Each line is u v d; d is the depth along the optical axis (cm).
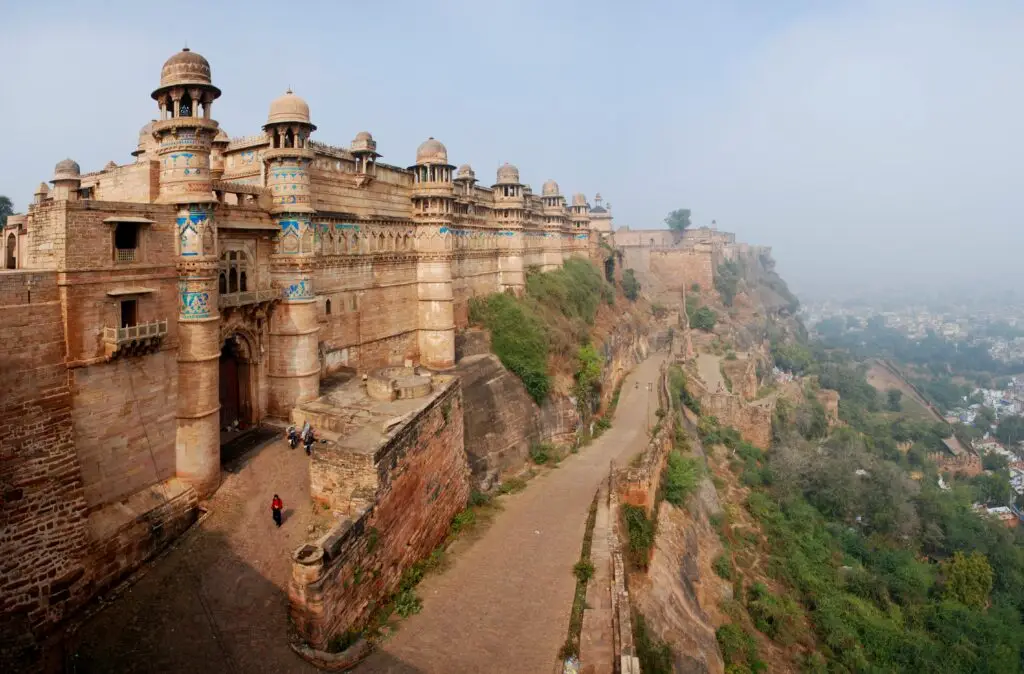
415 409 2594
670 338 9488
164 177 2203
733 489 5228
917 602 4350
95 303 1902
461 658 1898
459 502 3056
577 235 8312
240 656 1644
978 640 4025
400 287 3981
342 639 1819
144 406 2081
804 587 4122
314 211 2952
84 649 1652
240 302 2634
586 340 6159
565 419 4750
